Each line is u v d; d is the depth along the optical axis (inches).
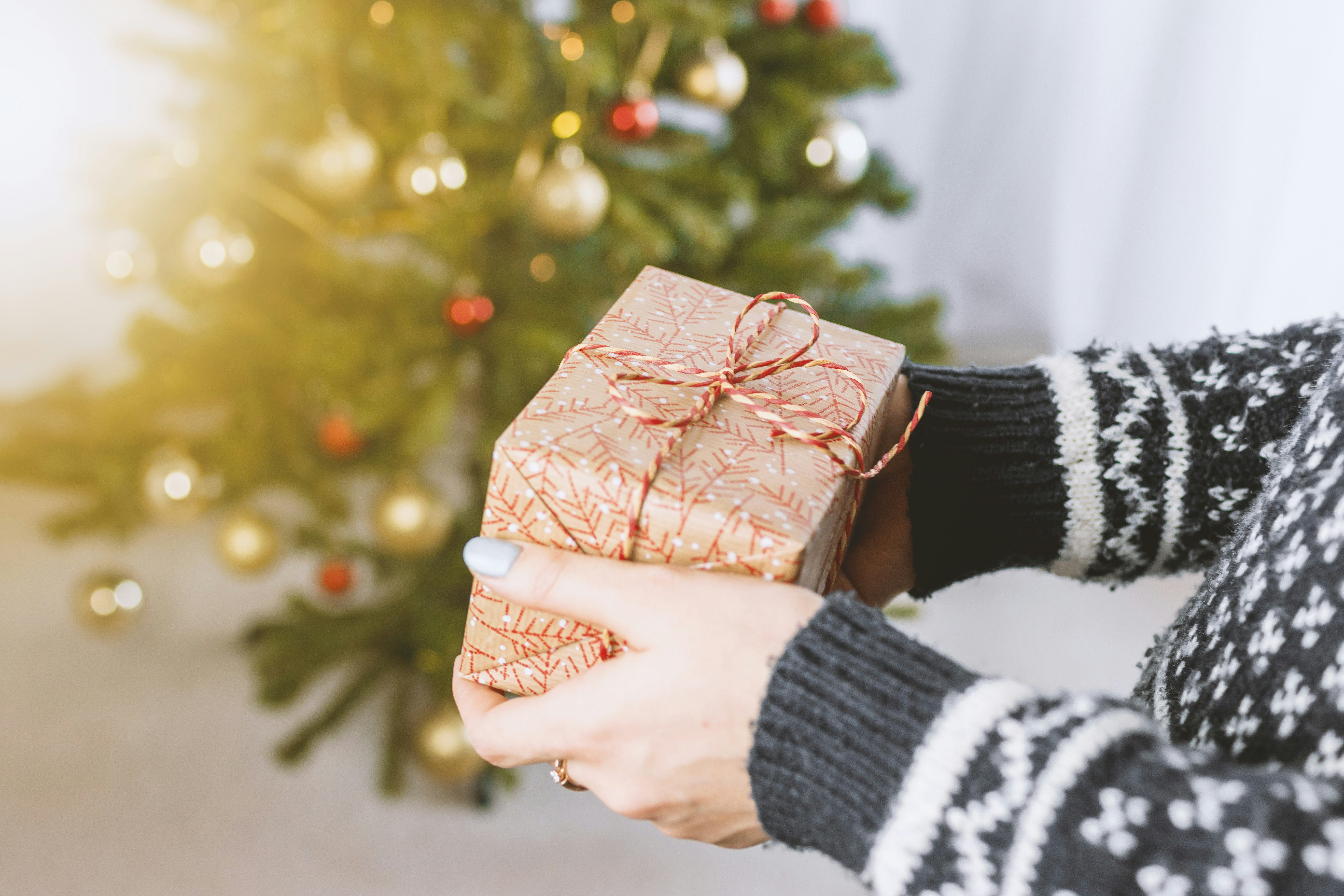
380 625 56.0
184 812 53.1
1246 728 24.5
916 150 85.7
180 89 69.8
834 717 24.3
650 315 28.6
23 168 68.6
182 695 59.6
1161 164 79.4
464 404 55.4
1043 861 23.0
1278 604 24.6
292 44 42.9
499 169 49.1
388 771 53.7
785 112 49.0
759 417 26.8
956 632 66.5
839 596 25.0
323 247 48.3
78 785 53.8
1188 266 81.2
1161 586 72.1
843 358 28.6
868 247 88.5
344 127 44.1
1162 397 28.8
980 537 29.5
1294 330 28.9
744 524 25.3
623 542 25.8
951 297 90.5
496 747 26.3
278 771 55.9
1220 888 22.2
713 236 46.5
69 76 68.2
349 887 50.4
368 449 49.5
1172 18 75.3
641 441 26.1
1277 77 73.4
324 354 45.5
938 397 29.4
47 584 65.7
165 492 48.6
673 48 48.6
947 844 23.5
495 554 25.6
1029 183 85.1
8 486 72.5
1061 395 29.2
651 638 25.1
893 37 80.8
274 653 54.6
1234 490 28.5
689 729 25.1
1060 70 80.7
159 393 49.8
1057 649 66.0
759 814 25.0
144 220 48.4
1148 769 23.0
